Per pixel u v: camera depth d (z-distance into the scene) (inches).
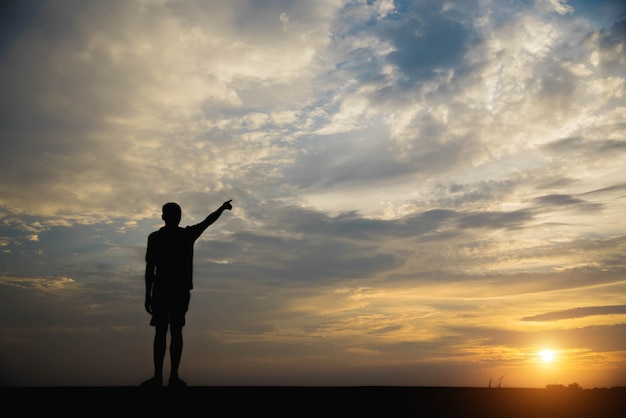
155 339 317.4
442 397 339.9
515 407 320.5
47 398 274.5
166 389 290.0
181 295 324.5
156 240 328.5
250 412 274.5
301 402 303.1
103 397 279.3
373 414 284.4
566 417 294.4
